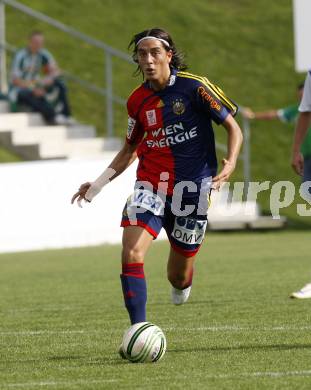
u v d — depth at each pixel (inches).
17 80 2699.3
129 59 2746.1
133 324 877.8
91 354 926.4
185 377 793.6
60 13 3720.5
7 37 3479.3
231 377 788.0
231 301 1310.3
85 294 1459.2
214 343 965.2
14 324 1159.0
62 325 1139.3
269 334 1008.2
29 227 2253.9
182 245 968.9
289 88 3449.8
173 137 922.7
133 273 880.9
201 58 3531.0
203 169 933.8
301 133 1144.2
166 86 920.3
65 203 2304.4
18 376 824.9
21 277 1729.8
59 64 3400.6
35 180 2260.1
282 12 3966.5
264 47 3686.0
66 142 2657.5
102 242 2380.7
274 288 1453.0
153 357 864.9
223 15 3875.5
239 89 3403.1
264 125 3275.1
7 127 2625.5
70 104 3211.1
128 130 952.9
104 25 3673.7
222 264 1859.0
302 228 2753.4
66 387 766.5
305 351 901.8
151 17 3767.2
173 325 1104.2
